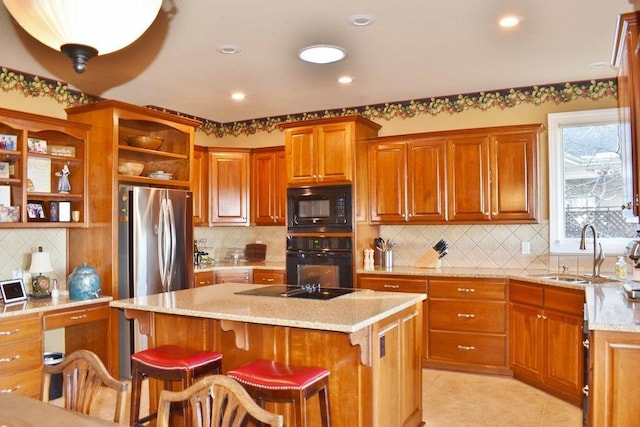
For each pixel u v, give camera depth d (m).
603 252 4.59
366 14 3.18
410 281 4.76
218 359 2.79
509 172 4.64
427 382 4.27
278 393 2.32
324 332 2.71
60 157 4.20
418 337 3.27
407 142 5.05
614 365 2.25
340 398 2.66
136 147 4.69
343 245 5.06
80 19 1.63
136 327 4.34
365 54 3.92
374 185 5.21
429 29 3.44
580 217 4.75
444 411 3.61
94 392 1.82
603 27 3.42
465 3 3.04
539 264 4.86
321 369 2.50
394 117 5.50
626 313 2.46
